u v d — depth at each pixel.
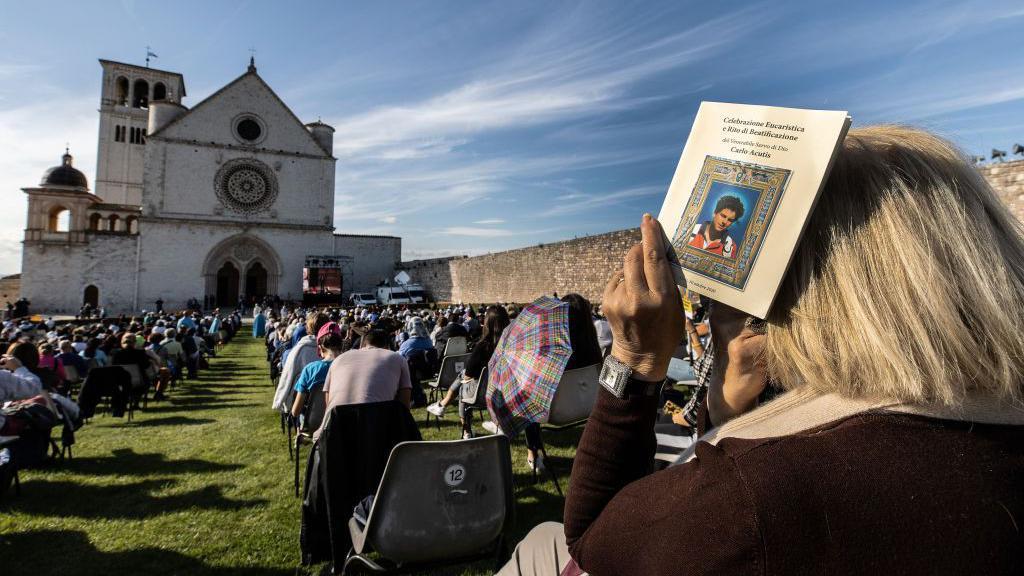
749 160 0.89
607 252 27.03
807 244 0.79
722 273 0.87
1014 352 0.64
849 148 0.84
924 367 0.63
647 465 0.89
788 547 0.57
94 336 12.61
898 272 0.68
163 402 10.54
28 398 5.68
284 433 7.55
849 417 0.67
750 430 0.76
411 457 2.87
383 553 2.91
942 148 0.82
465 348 8.86
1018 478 0.58
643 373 0.87
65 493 5.30
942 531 0.54
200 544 4.12
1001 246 0.72
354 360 4.34
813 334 0.74
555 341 3.88
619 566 0.75
